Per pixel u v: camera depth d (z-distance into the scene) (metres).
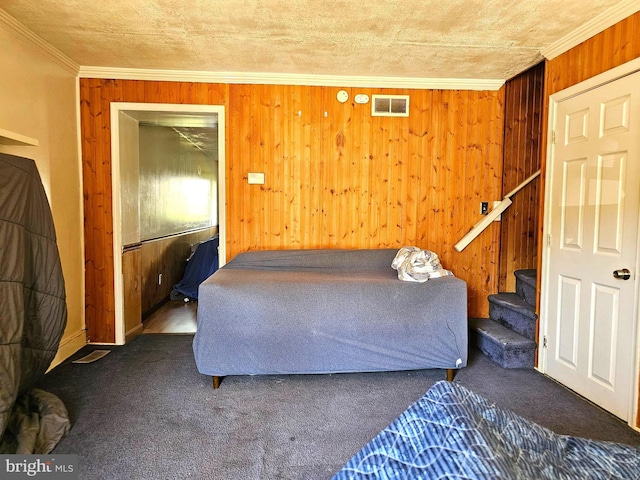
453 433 1.14
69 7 2.12
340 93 3.30
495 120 3.44
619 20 2.11
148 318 4.13
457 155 3.43
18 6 2.11
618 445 1.35
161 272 4.68
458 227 3.48
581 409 2.24
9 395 1.67
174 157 5.25
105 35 2.49
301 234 3.37
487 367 2.87
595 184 2.28
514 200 3.57
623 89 2.08
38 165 2.65
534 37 2.49
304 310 2.51
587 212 2.35
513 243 3.61
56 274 2.12
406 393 2.45
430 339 2.59
